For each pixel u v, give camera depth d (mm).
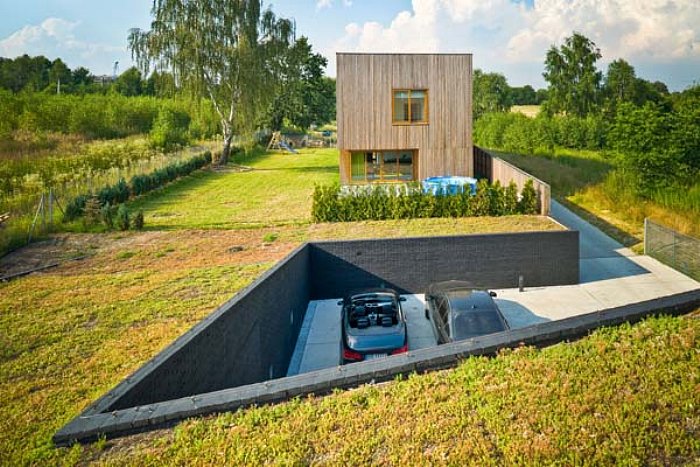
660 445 5199
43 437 5762
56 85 95188
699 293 8891
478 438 5312
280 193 27594
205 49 37312
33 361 8039
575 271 16750
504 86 98188
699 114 28359
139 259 14805
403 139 24953
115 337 9008
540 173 34000
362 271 16109
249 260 14578
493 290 16484
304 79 83000
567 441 5254
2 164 29281
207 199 26016
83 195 21438
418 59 24688
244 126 40594
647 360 6766
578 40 71625
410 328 13883
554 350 7152
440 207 20469
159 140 44125
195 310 10367
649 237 19781
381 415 5742
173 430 5480
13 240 16078
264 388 6109
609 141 30297
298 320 13898
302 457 5094
